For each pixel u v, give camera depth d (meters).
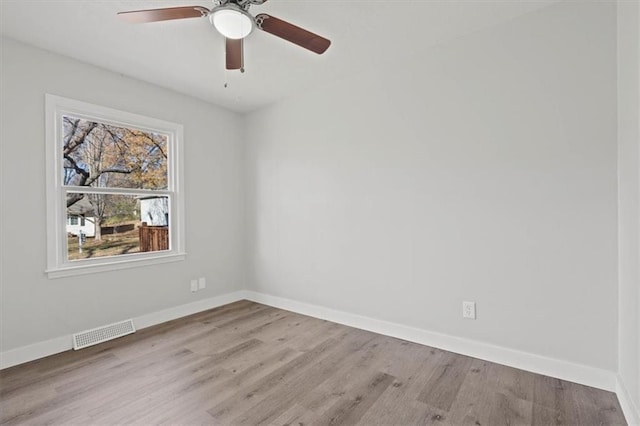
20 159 2.42
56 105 2.60
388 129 2.85
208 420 1.74
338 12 2.13
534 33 2.16
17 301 2.40
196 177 3.59
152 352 2.56
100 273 2.84
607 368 1.95
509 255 2.27
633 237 1.63
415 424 1.70
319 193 3.35
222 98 3.60
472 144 2.41
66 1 1.98
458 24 2.29
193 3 2.03
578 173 2.02
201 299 3.64
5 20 2.15
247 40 2.45
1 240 2.34
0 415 1.77
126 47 2.53
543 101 2.13
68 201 2.70
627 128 1.72
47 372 2.24
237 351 2.57
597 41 1.96
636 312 1.58
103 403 1.88
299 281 3.55
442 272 2.57
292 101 3.56
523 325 2.23
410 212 2.73
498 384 2.06
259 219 3.93
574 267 2.04
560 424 1.68
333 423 1.71
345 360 2.41
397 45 2.55
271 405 1.87
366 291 3.02
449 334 2.55
